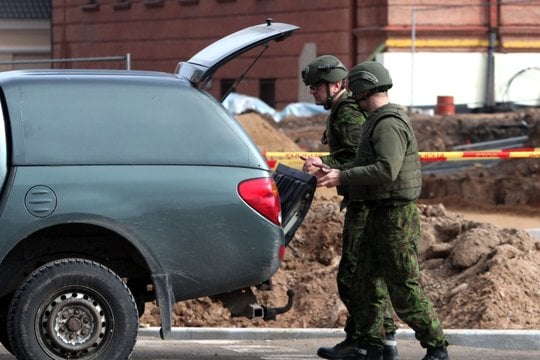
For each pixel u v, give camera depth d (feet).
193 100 84.48
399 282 84.33
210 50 89.30
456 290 111.65
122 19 453.17
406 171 83.61
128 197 81.87
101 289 81.41
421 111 348.38
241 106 349.41
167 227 82.38
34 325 80.48
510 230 122.01
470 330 101.81
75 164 81.71
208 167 83.46
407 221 83.71
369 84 83.87
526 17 367.86
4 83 83.20
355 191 84.79
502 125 302.04
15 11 523.29
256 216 83.51
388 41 352.69
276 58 381.40
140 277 86.79
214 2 409.08
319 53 367.86
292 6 376.89
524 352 98.99
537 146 250.57
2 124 82.02
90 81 83.97
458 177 225.97
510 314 105.81
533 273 110.93
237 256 83.30
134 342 81.97
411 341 103.35
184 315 113.91
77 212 81.00
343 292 90.68
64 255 84.23
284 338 106.11
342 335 105.81
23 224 80.33
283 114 347.15
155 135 83.30
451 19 359.25
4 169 81.15
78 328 81.20
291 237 86.99
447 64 359.66
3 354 94.68
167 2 430.20
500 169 236.84
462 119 307.17
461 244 118.42
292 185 87.92
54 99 82.99
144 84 84.38
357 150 86.79
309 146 269.03
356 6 360.07
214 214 83.05
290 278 121.39
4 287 83.87
